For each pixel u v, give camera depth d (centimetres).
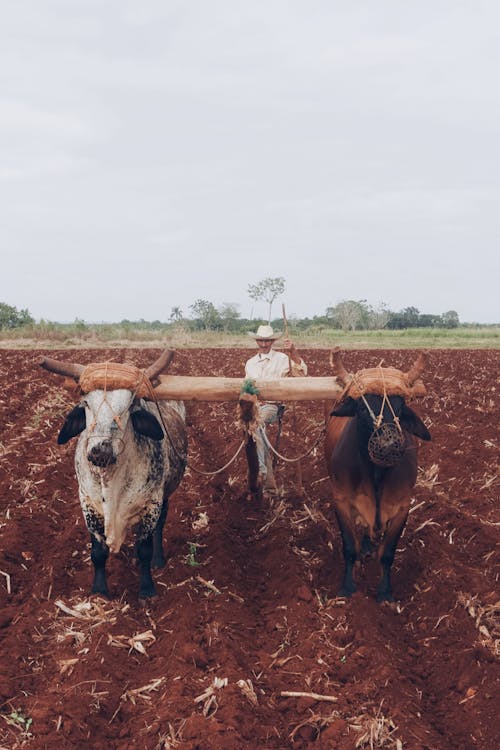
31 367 2633
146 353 3641
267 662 578
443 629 636
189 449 1307
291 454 1249
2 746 466
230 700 505
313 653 585
